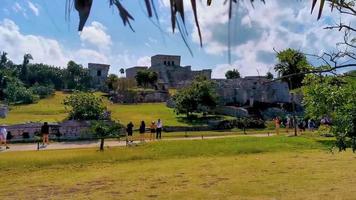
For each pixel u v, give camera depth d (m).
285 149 34.44
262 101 81.00
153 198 18.09
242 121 65.94
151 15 2.54
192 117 73.00
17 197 18.83
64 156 28.58
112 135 33.81
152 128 42.09
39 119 63.34
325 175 22.50
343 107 12.30
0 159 27.06
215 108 77.50
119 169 26.14
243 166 26.53
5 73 115.25
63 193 19.55
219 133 53.00
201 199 17.67
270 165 26.73
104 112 52.72
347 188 18.84
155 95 103.94
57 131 45.84
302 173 23.38
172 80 151.12
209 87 74.88
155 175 23.83
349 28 8.23
